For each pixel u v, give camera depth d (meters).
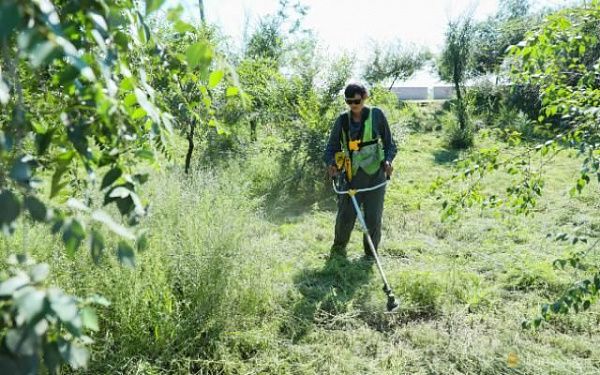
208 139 8.88
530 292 4.65
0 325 0.98
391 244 5.79
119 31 1.17
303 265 5.17
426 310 4.31
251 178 8.20
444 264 5.27
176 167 4.84
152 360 3.27
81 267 3.29
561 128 3.02
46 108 1.48
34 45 0.78
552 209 7.23
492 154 2.94
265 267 4.26
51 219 0.96
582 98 2.74
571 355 3.64
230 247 3.91
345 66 9.20
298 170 8.46
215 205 4.49
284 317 3.96
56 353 0.99
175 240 3.95
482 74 20.14
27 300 0.81
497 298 4.47
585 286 2.64
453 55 17.45
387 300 4.34
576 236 2.84
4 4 0.71
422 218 6.93
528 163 2.88
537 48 2.71
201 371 3.23
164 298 3.46
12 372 0.86
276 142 9.41
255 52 13.41
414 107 17.95
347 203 5.20
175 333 3.37
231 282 3.83
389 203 7.63
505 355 3.56
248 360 3.45
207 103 1.75
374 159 5.04
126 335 3.22
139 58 1.61
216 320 3.61
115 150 1.21
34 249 3.18
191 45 1.04
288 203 7.79
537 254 5.49
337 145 5.16
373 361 3.51
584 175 2.62
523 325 2.85
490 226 6.50
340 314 4.12
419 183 9.05
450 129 14.30
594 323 4.05
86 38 1.15
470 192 3.17
